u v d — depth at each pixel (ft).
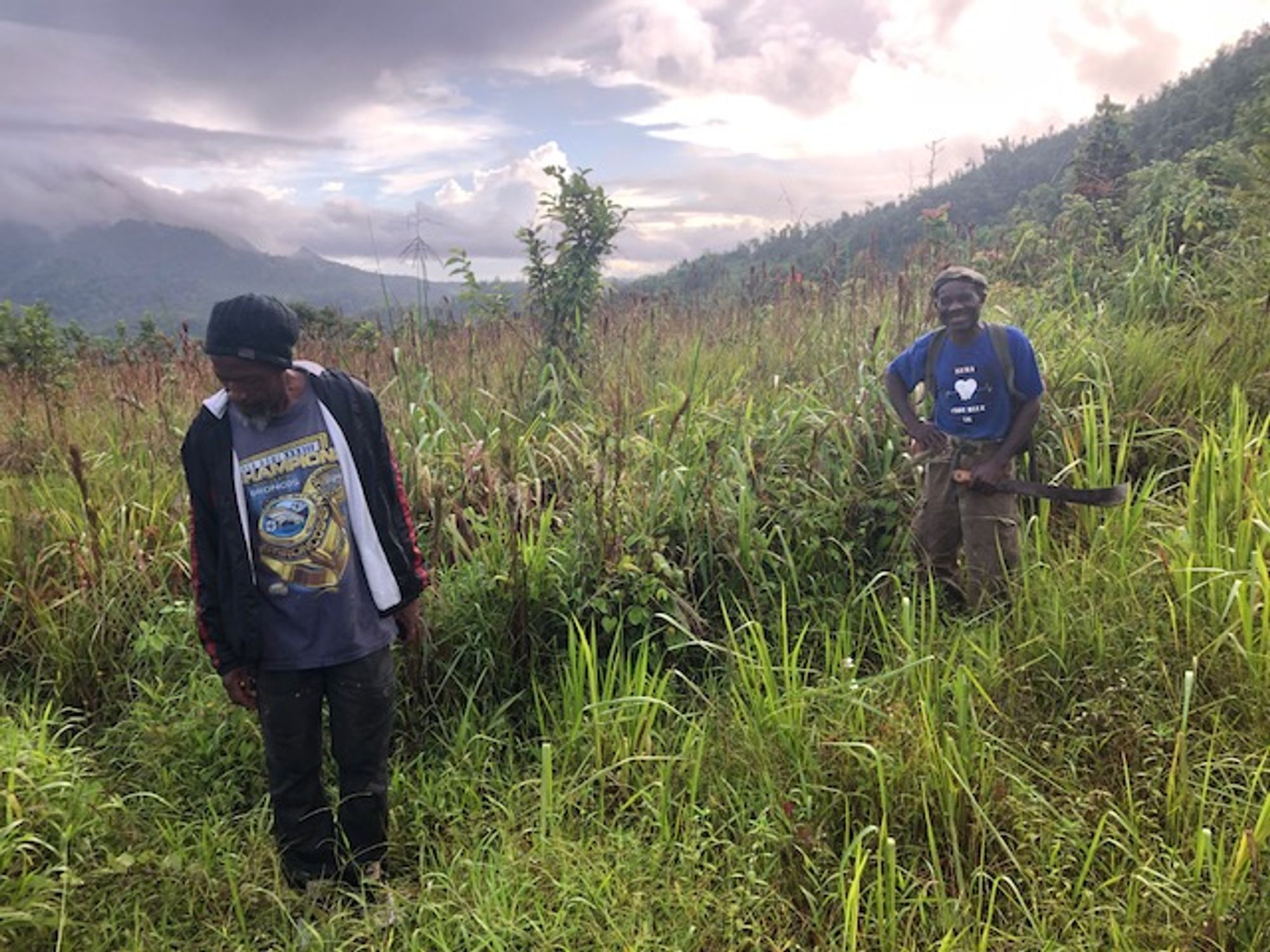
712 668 12.67
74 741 11.73
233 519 8.71
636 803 10.05
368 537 9.20
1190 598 11.07
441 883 8.96
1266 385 16.99
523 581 12.33
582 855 8.82
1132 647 11.14
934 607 11.68
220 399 8.84
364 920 8.58
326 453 8.95
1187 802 8.92
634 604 12.78
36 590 13.55
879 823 9.28
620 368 21.71
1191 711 10.13
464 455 15.58
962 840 9.02
